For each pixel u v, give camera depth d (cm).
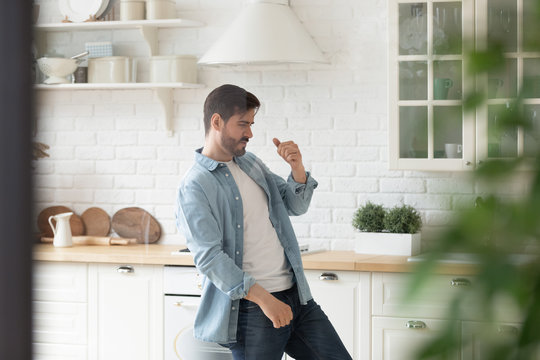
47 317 377
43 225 426
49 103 427
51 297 376
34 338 51
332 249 392
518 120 21
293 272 246
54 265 376
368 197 389
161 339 362
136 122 419
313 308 249
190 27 412
